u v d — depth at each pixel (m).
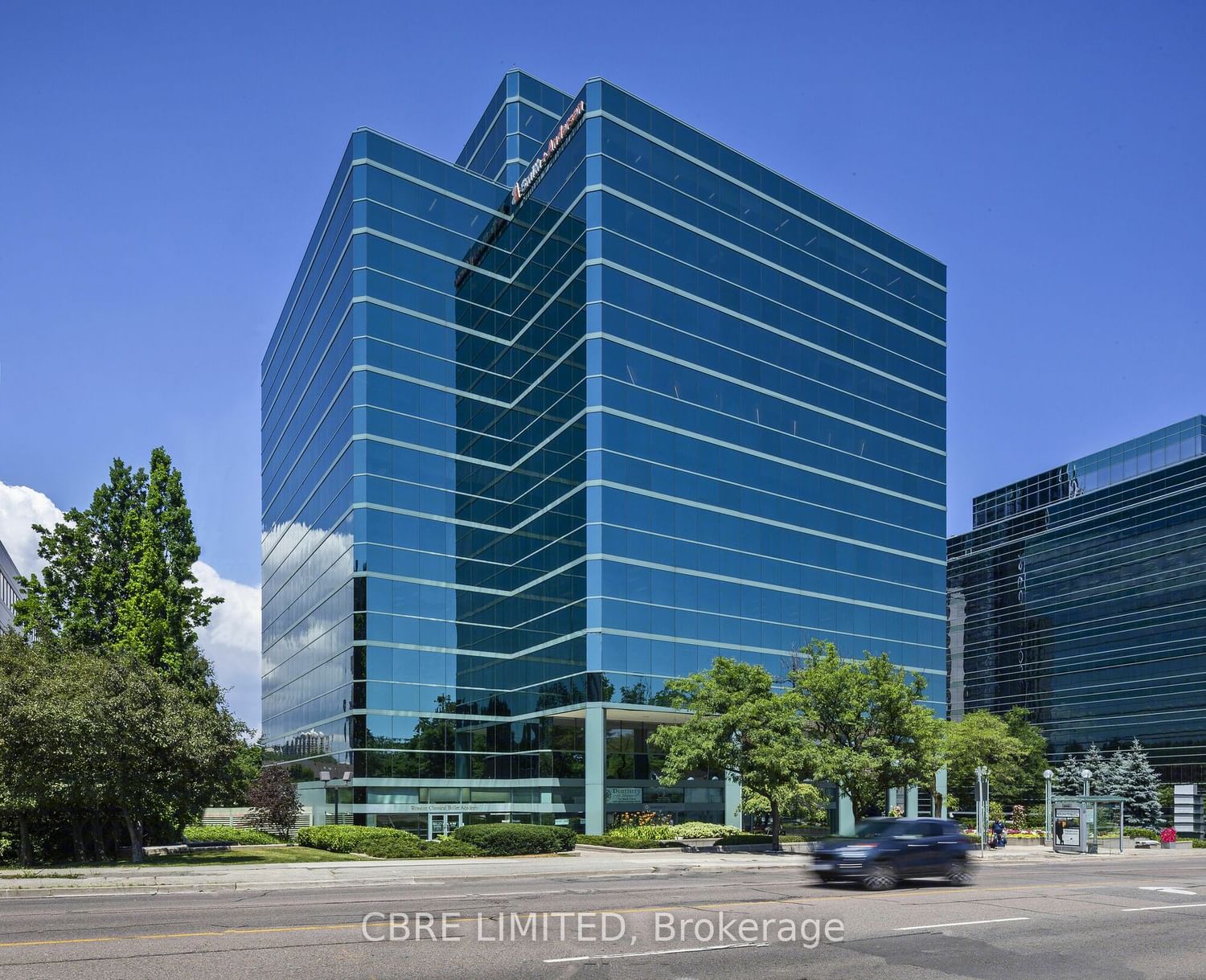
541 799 49.16
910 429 65.12
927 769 41.09
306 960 11.82
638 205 51.78
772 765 36.56
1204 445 96.75
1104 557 101.50
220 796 32.16
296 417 67.06
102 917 15.88
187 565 39.19
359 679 49.31
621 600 47.66
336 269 57.00
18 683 27.47
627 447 49.19
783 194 59.66
